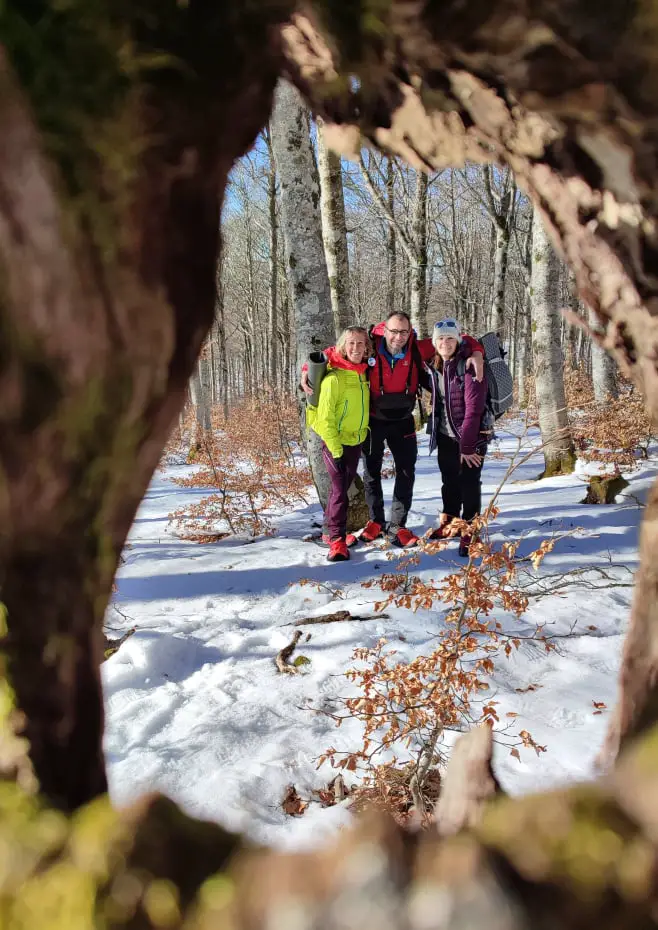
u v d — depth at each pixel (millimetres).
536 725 2195
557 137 402
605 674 2502
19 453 307
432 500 5504
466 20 326
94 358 303
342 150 516
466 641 2117
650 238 405
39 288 286
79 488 326
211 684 2637
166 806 290
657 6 291
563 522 4520
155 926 241
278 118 4539
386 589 2686
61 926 250
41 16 272
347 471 4160
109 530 356
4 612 342
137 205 305
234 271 25875
